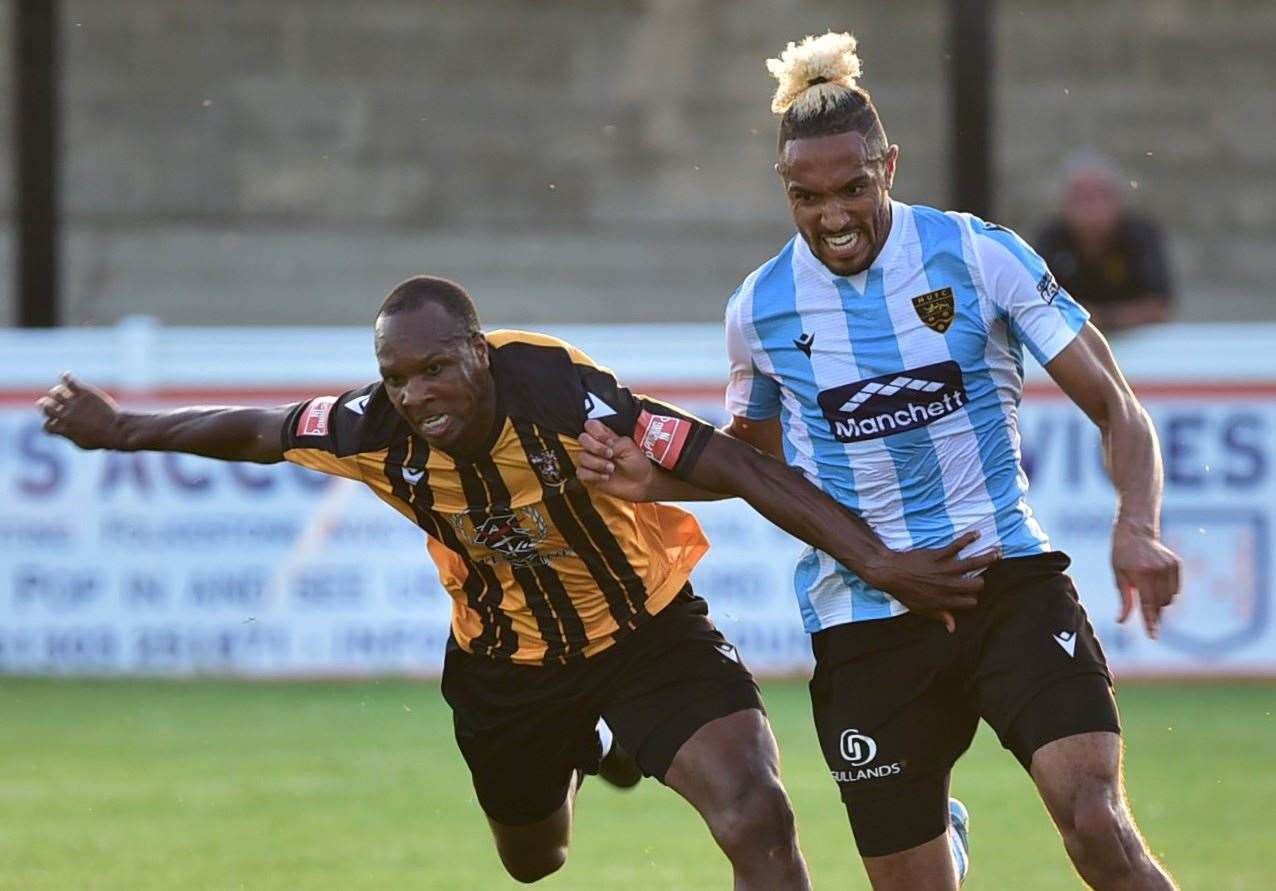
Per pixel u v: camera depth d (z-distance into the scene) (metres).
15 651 34.34
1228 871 20.22
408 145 57.56
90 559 34.19
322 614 34.12
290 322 54.88
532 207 57.47
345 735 29.52
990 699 14.55
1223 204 56.81
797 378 15.10
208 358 34.00
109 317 54.12
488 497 14.96
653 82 58.56
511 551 15.30
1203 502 33.62
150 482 34.09
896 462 14.92
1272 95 57.53
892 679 15.06
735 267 56.72
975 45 35.94
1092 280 37.56
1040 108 57.56
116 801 24.56
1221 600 33.75
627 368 33.94
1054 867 20.72
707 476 14.78
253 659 34.19
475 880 20.08
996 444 14.98
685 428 14.84
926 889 15.30
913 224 14.73
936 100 57.56
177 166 56.62
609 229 57.28
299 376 33.97
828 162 14.03
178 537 34.12
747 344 15.37
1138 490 13.96
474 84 58.06
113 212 56.03
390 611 34.12
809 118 14.15
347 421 15.44
